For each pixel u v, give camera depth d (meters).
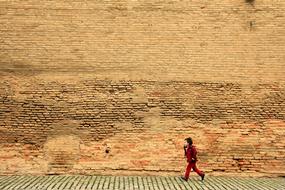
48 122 13.36
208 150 13.34
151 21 14.06
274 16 14.18
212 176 13.20
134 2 14.15
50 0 14.05
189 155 12.34
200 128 13.44
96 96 13.54
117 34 13.95
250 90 13.72
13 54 13.72
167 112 13.50
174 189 10.75
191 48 13.95
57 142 13.27
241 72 13.84
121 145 13.30
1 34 13.80
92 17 14.02
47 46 13.80
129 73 13.73
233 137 13.42
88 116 13.42
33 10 13.98
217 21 14.12
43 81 13.59
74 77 13.65
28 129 13.30
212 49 13.96
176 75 13.76
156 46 13.92
